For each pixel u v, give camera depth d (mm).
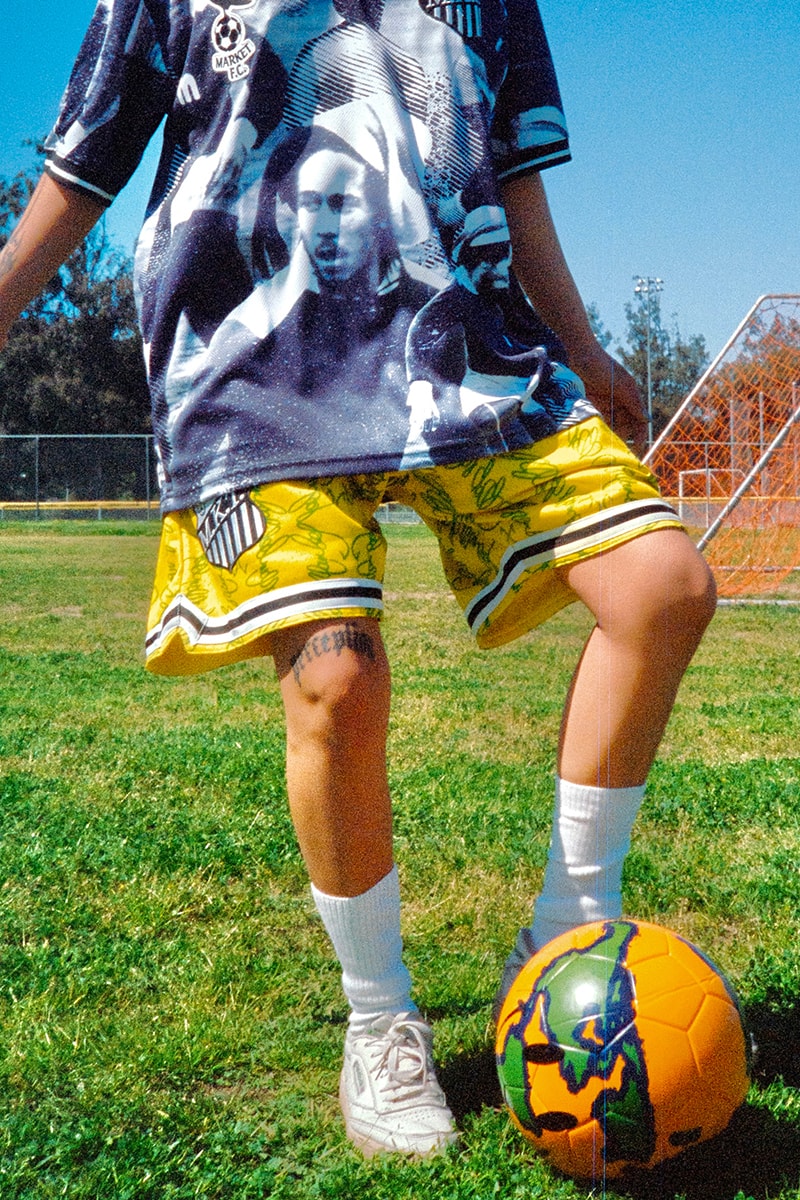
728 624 11195
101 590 14516
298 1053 2336
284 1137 1998
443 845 3832
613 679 1939
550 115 2246
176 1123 2055
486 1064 2244
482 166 2047
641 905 3289
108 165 2152
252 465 1900
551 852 2104
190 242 1988
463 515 2023
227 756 5086
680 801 4387
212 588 1990
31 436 34312
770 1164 1858
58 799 4395
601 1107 1713
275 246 1962
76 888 3428
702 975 1803
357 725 1884
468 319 1960
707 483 14898
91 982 2721
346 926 1994
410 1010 2043
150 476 35312
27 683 7520
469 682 7383
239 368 1948
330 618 1875
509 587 2002
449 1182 1831
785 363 13430
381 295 1948
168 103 2111
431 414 1897
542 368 2010
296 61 1979
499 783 4684
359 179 1960
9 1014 2568
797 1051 2273
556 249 2332
